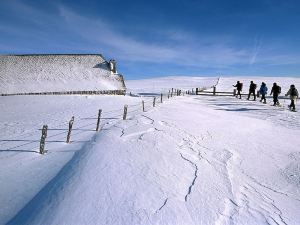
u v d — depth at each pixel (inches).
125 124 579.8
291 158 489.4
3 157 438.6
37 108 1205.1
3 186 335.3
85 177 307.4
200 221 258.5
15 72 2105.1
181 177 338.3
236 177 379.9
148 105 956.0
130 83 4471.0
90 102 1289.4
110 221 238.1
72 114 892.6
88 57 2258.9
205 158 427.2
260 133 645.3
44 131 441.7
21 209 283.3
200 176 352.8
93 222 235.9
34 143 514.3
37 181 339.9
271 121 805.9
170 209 264.7
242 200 315.3
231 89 2405.3
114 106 1053.8
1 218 273.4
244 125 705.0
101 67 2181.3
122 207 257.8
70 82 2039.9
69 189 286.7
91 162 349.4
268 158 478.6
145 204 266.2
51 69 2142.0
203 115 773.9
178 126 588.4
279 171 427.8
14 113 1085.1
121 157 370.6
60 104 1279.5
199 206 282.2
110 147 410.0
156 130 529.0
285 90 2568.9
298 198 346.0
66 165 371.9
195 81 4564.5
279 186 375.2
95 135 515.8
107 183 296.2
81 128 618.5
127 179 309.3
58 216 243.9
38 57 2235.5
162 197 283.1
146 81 4835.1
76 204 258.5
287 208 315.0
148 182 308.2
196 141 508.4
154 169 344.8
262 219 281.0
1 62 2178.9
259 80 3927.2
